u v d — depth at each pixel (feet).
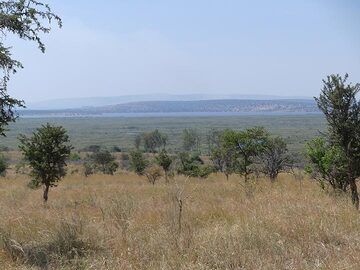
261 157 62.44
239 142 61.93
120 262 19.63
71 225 24.79
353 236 23.22
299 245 21.49
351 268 17.78
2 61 22.79
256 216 27.53
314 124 638.12
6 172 124.47
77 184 89.04
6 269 19.22
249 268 18.74
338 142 33.65
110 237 23.95
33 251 21.56
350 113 33.22
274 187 48.01
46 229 25.18
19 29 23.32
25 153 53.57
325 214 27.25
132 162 120.26
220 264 19.26
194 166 101.40
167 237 22.49
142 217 29.63
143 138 345.51
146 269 18.95
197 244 21.27
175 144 406.82
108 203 37.47
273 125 619.26
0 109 23.65
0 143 419.33
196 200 40.70
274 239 22.16
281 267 18.62
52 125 56.70
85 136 561.43
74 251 21.31
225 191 52.95
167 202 37.04
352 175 33.35
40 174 53.16
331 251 20.43
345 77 33.40
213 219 29.78
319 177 43.91
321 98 34.06
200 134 473.67
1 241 22.31
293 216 26.53
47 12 24.00
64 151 54.34
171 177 91.66
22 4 23.30
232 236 22.21
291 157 62.90
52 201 52.08
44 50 24.54
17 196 60.75
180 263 19.11
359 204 35.06
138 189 65.92
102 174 118.62
